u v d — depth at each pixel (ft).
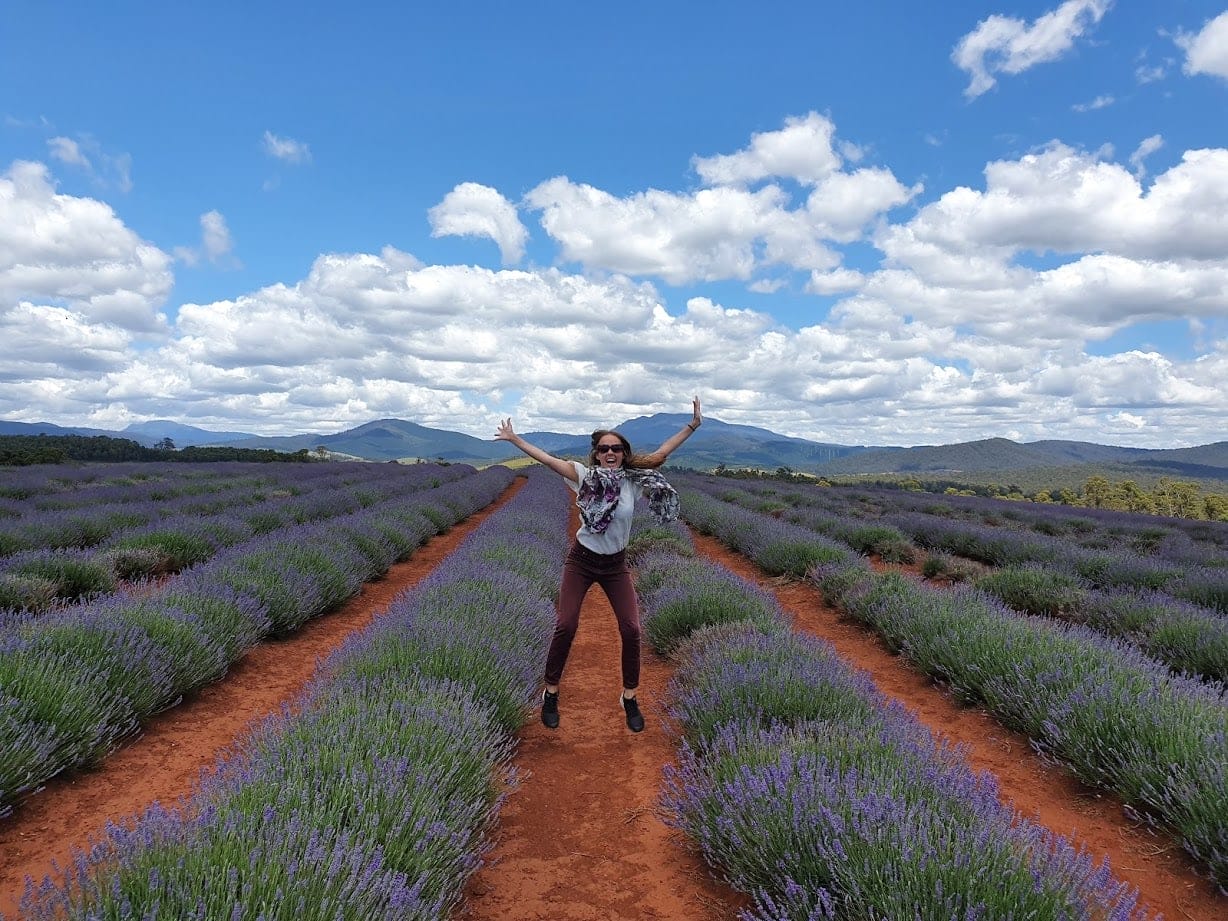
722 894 10.22
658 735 16.63
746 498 84.43
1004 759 15.52
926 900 7.83
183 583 23.12
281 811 8.80
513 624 20.66
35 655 14.66
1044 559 43.45
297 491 79.61
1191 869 10.99
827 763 11.21
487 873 10.69
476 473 162.61
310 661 22.09
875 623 26.53
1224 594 29.84
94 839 10.88
